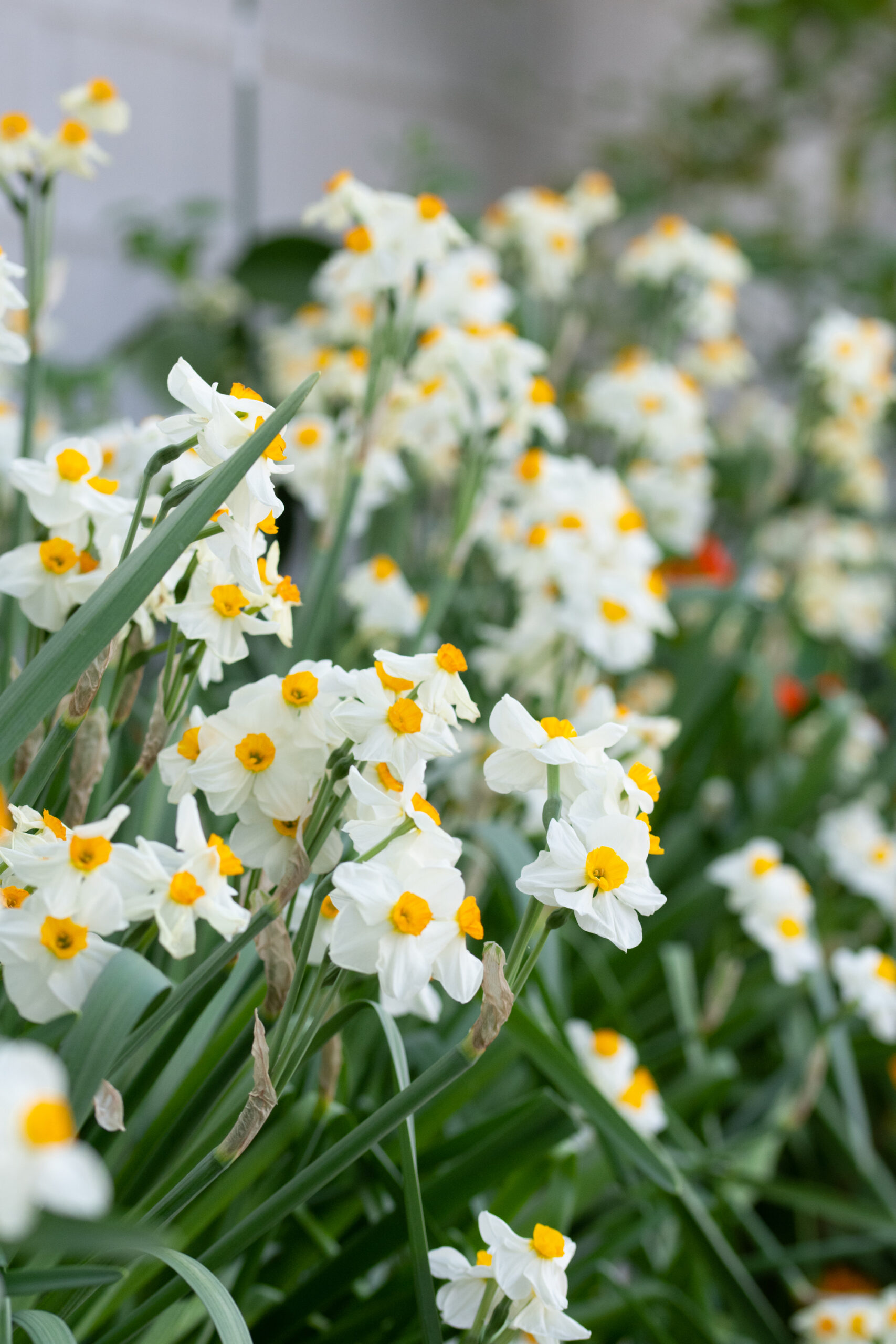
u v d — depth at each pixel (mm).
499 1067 1011
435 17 3262
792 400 3531
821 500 2412
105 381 2189
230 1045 872
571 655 1292
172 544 713
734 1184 1294
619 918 727
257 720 745
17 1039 784
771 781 1998
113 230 2719
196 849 764
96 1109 740
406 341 1111
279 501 728
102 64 2633
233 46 2838
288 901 735
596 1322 1008
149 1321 781
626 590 1274
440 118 3330
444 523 1941
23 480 800
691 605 2219
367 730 733
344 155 3104
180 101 2775
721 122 3674
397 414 1310
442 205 1104
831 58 3707
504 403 1263
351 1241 903
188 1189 735
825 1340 1101
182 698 786
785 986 1618
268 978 737
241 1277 893
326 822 741
